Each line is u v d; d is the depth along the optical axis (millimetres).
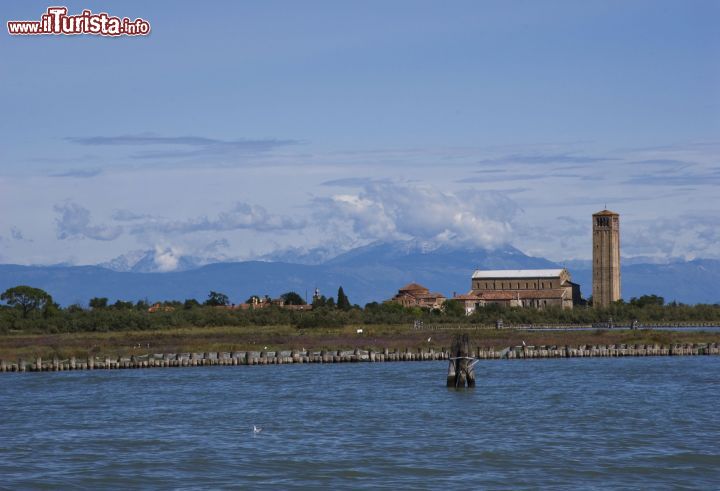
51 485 184500
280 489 180625
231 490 180125
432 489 179875
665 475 190250
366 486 182375
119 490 180625
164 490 180375
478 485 182750
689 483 184250
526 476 189500
